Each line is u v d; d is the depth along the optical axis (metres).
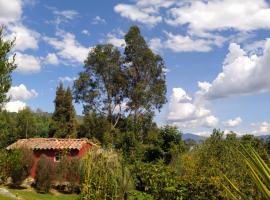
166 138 31.19
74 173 28.75
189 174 15.24
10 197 21.06
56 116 62.12
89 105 58.53
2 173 14.38
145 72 59.44
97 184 13.05
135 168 15.34
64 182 29.30
